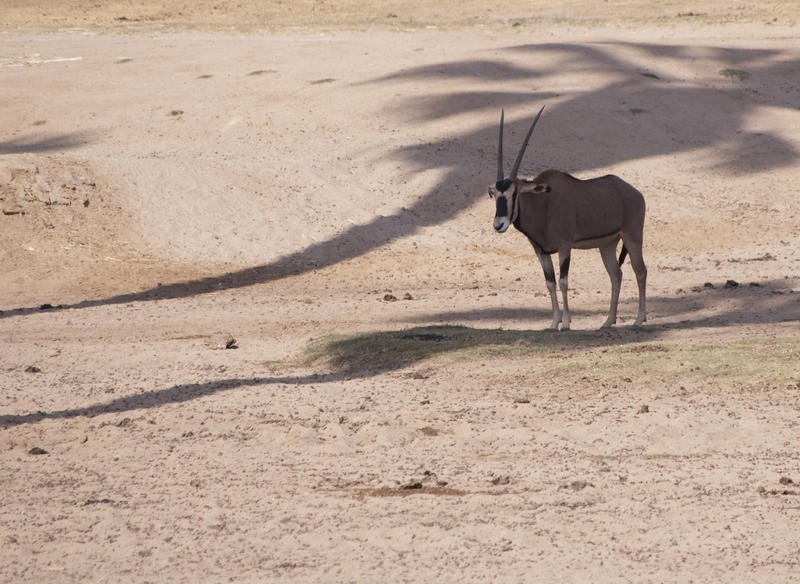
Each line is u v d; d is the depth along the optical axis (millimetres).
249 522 24625
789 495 25453
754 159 101500
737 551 21750
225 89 128750
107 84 136250
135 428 35094
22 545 23328
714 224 86938
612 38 161000
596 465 28609
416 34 169250
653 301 62000
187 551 22688
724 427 31750
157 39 174125
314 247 82812
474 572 20984
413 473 28469
